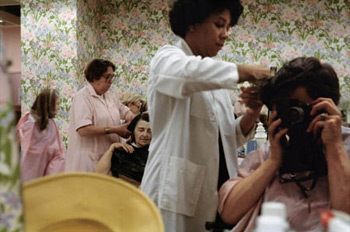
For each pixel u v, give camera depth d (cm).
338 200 109
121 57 600
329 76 115
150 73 150
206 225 134
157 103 148
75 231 89
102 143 328
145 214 87
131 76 598
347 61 559
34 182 89
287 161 119
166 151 147
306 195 117
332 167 110
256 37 573
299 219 117
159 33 589
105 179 92
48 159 381
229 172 152
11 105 69
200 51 147
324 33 564
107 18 602
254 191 121
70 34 516
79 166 323
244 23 575
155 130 152
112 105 346
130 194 91
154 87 139
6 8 621
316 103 113
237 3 142
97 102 333
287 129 116
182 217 145
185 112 144
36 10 523
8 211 68
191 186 145
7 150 68
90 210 90
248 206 124
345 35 561
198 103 145
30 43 526
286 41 569
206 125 146
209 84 121
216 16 138
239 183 126
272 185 123
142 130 239
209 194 147
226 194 128
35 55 525
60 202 90
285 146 119
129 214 89
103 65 329
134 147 241
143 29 594
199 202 148
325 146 112
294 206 118
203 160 147
